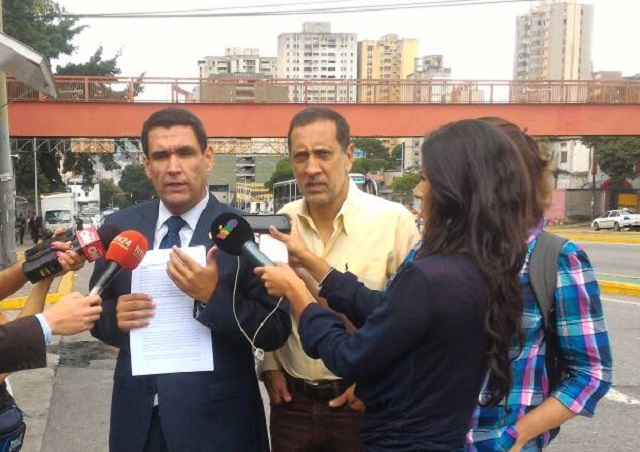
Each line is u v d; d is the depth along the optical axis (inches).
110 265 80.2
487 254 60.6
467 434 67.2
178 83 759.7
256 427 90.7
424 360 61.3
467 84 808.3
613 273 553.3
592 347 67.6
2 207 511.5
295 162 100.6
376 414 65.8
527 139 70.7
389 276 104.9
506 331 60.9
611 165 1733.5
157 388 84.3
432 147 65.2
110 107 744.3
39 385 212.4
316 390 98.6
